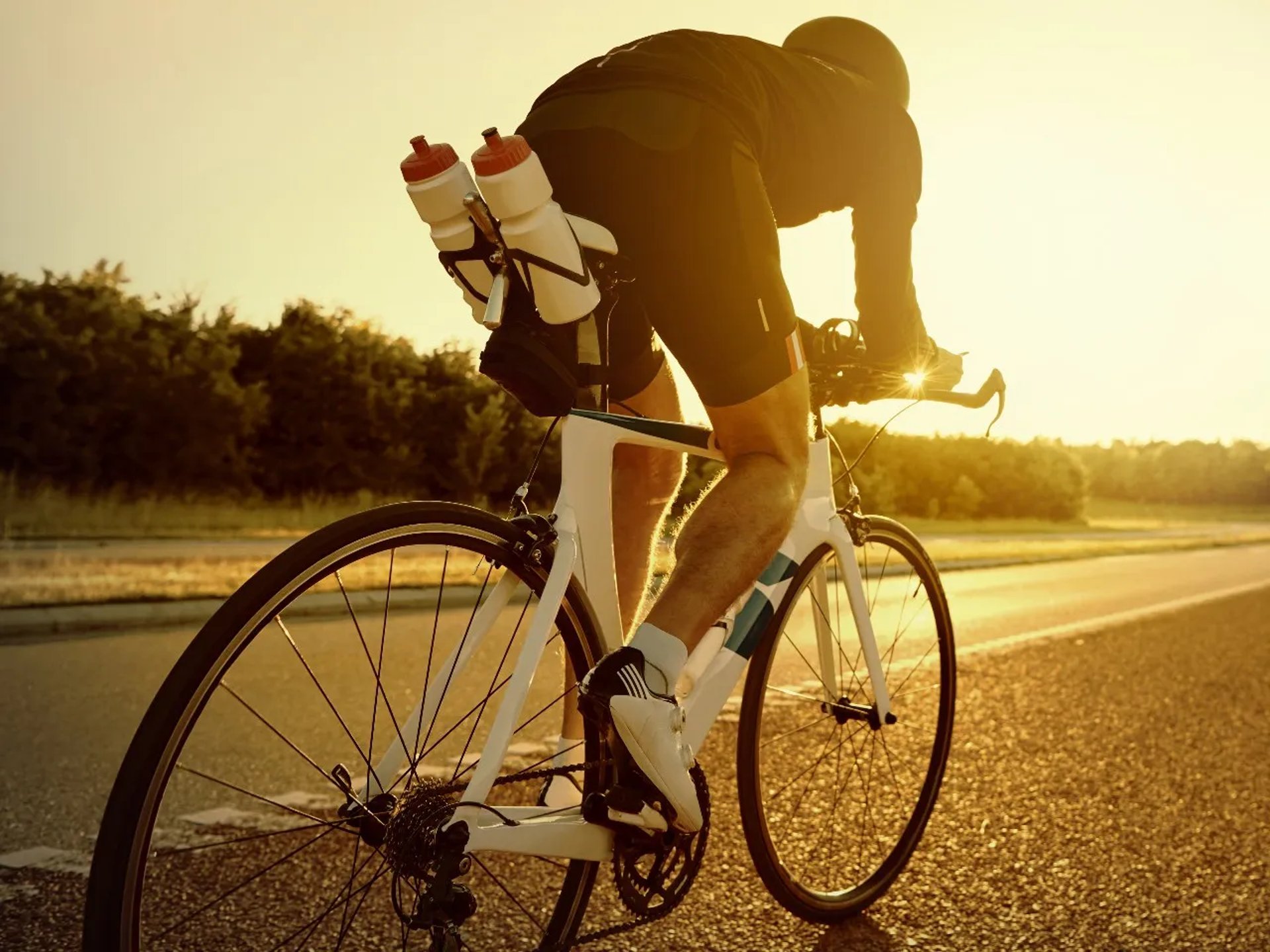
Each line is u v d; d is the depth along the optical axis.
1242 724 4.27
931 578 2.63
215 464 26.02
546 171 1.67
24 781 3.24
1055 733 4.05
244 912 2.14
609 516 1.77
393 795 1.54
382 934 2.07
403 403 29.41
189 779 3.27
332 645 5.94
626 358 1.90
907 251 2.04
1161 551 25.83
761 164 1.80
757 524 1.68
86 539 17.09
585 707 1.59
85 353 24.19
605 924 2.18
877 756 2.58
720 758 3.69
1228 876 2.53
